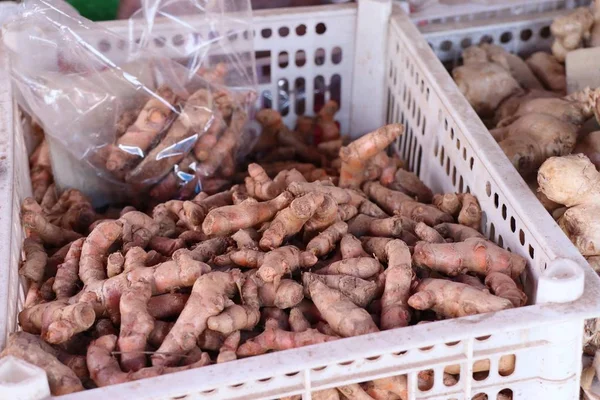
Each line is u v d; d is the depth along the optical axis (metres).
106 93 0.90
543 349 0.62
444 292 0.66
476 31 1.09
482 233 0.79
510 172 0.74
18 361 0.56
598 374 0.71
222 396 0.58
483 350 0.61
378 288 0.69
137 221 0.78
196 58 0.96
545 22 1.10
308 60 1.08
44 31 0.89
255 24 1.04
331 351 0.58
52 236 0.81
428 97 0.91
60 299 0.69
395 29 1.01
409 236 0.78
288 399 0.63
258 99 1.07
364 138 0.87
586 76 0.98
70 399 0.55
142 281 0.67
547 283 0.61
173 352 0.63
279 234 0.72
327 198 0.74
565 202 0.76
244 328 0.66
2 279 0.66
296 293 0.67
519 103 0.99
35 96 0.90
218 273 0.66
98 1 1.24
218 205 0.83
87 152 0.91
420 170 0.96
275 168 0.99
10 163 0.79
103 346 0.63
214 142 0.92
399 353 0.60
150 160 0.90
